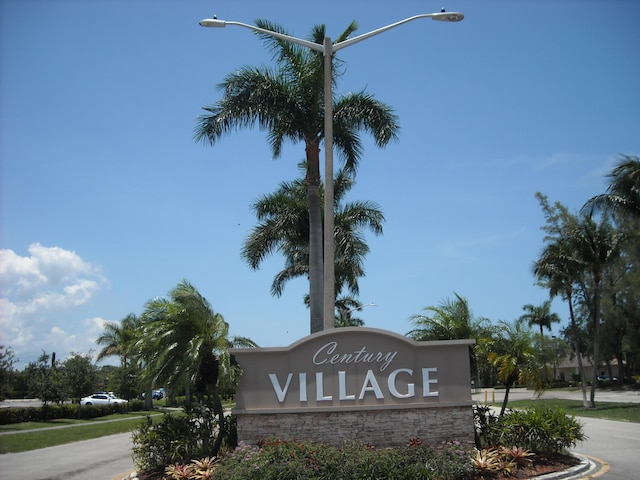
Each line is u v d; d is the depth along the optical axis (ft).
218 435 48.98
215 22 51.90
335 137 69.56
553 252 137.69
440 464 39.78
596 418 102.94
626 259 170.81
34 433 108.17
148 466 47.14
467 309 56.75
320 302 63.52
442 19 50.67
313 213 65.51
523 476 41.29
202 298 48.80
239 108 63.21
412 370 46.03
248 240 78.07
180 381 46.93
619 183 120.57
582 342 223.92
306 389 45.78
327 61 53.52
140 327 50.24
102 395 214.69
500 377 54.13
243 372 46.32
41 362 156.46
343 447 41.88
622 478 41.78
